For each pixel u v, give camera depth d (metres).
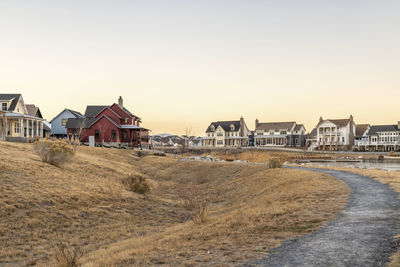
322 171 32.81
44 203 18.67
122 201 22.36
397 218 12.20
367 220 12.08
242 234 11.45
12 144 36.25
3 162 24.14
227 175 37.47
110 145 59.72
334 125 102.19
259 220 13.45
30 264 11.95
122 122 66.12
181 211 22.81
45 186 21.38
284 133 117.00
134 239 14.61
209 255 9.25
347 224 11.62
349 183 22.66
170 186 34.91
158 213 21.45
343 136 101.12
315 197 17.77
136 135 69.44
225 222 14.04
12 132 47.78
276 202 18.41
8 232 14.77
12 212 16.69
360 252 8.64
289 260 8.36
